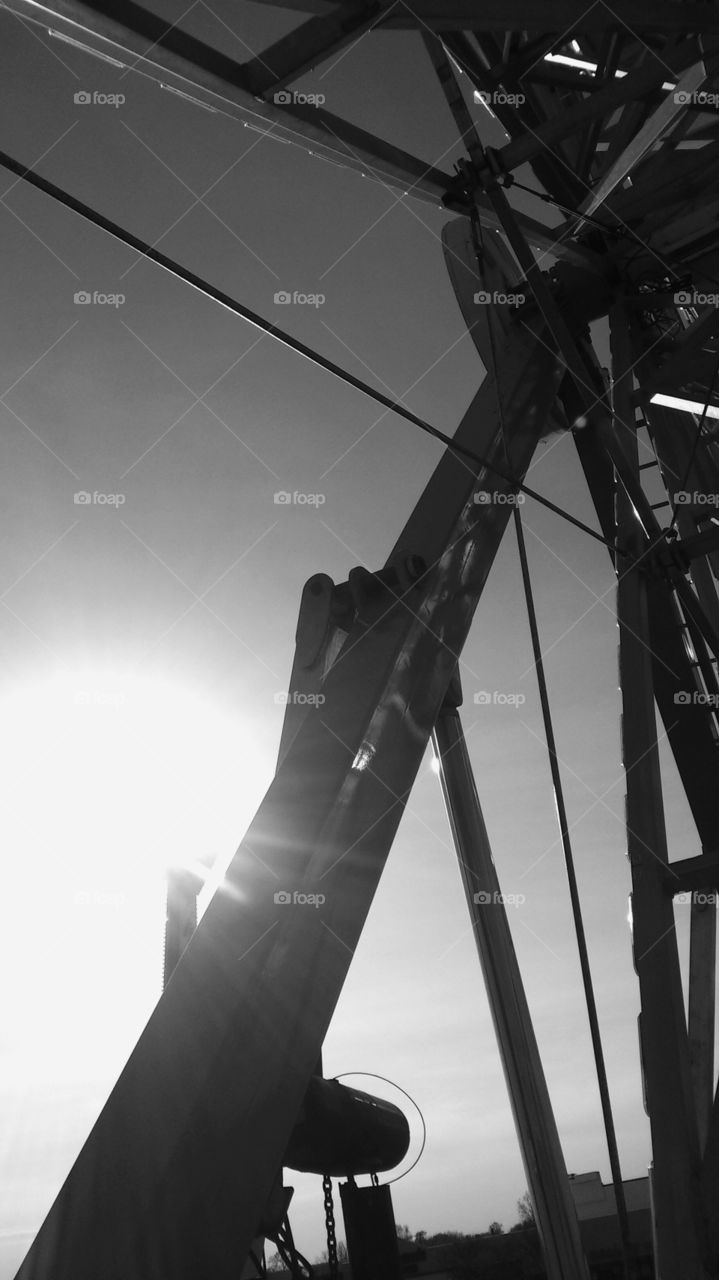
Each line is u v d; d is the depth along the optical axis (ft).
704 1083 22.12
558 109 33.88
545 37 29.22
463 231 30.30
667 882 23.27
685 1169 19.99
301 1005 13.76
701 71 22.63
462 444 26.08
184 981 13.65
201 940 14.12
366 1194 17.37
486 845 20.07
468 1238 81.05
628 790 25.11
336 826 15.31
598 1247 78.74
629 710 26.07
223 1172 12.10
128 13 14.55
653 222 32.04
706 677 28.40
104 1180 11.65
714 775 27.40
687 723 27.84
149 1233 11.38
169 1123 12.16
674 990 22.06
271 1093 12.98
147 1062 12.79
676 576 28.35
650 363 34.81
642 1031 21.98
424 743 18.06
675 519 28.19
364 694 16.88
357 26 16.06
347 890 15.14
